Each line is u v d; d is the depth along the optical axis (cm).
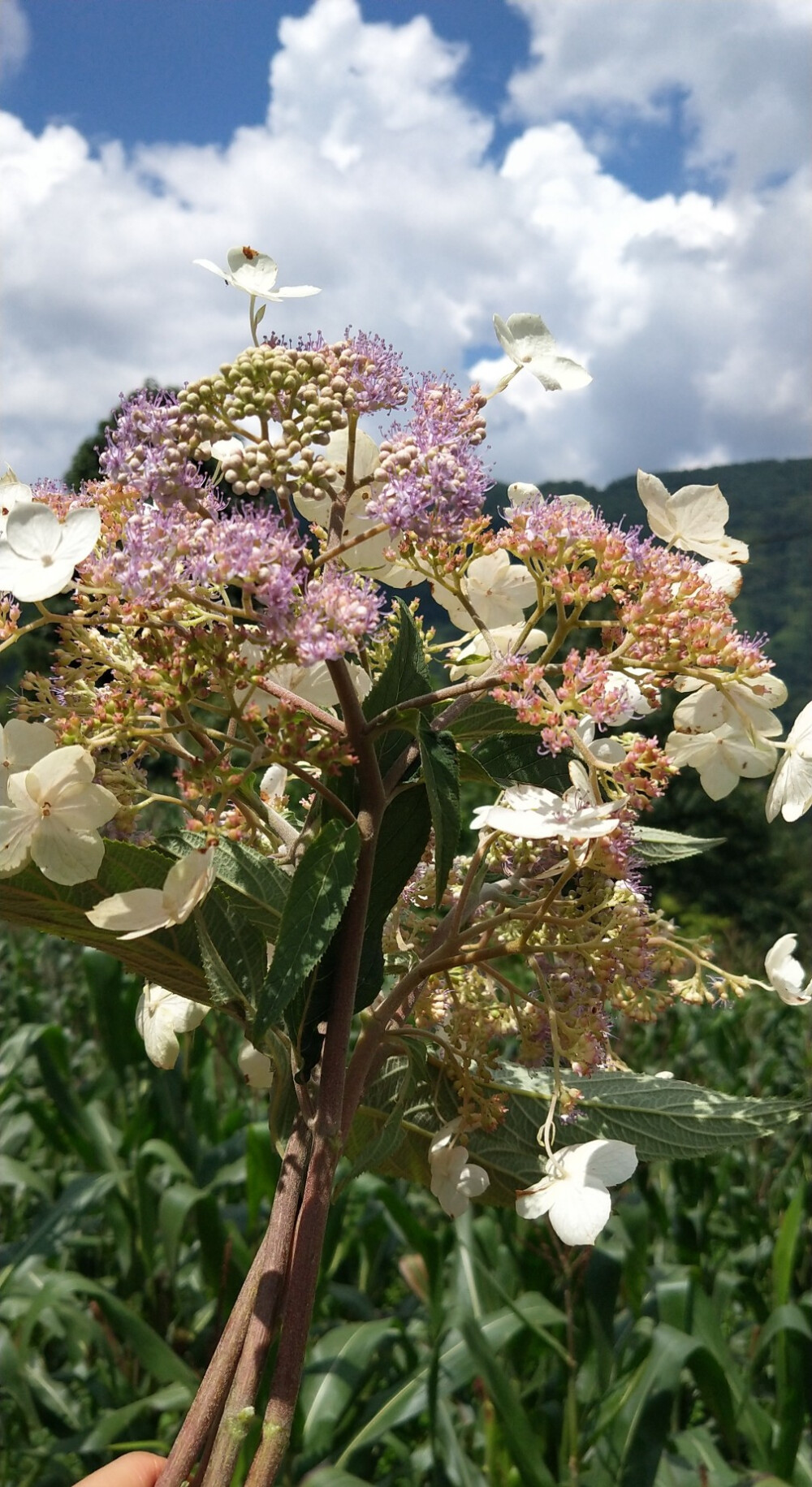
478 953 36
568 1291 99
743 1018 229
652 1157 40
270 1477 29
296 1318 31
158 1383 117
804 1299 102
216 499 34
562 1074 42
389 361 36
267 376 34
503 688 35
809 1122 165
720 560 40
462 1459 88
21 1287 113
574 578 35
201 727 33
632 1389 92
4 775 33
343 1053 34
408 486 33
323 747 33
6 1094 152
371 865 35
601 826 31
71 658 36
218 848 35
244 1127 151
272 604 31
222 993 34
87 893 35
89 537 32
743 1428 101
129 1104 159
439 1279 106
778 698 39
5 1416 120
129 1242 126
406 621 38
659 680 37
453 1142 39
